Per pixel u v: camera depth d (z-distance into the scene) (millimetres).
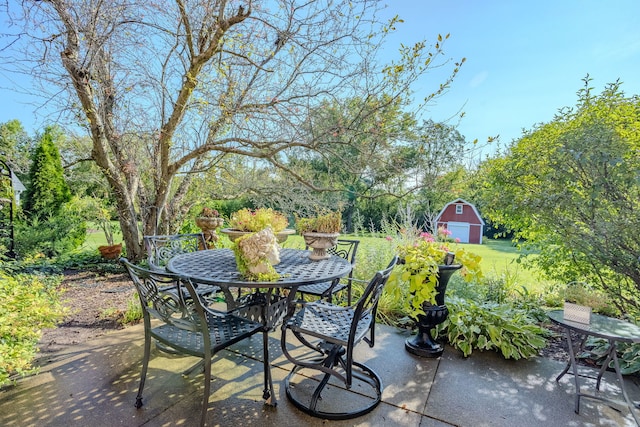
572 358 1978
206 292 2588
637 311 2830
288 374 2164
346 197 6395
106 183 6027
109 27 4141
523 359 2457
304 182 5004
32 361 2234
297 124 4516
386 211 7898
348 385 1696
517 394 1998
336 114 4430
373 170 4652
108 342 2572
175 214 5961
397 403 1884
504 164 3301
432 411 1815
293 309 1899
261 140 4773
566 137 2752
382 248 4125
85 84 4281
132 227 5441
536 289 3879
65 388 1936
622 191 2623
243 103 4680
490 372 2260
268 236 1948
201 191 6500
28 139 7133
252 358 2375
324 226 2502
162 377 2082
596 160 2586
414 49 3920
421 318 2512
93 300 3656
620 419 1779
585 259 3051
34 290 2352
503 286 3680
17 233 5750
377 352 2539
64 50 4105
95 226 6965
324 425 1676
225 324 1892
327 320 1966
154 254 3160
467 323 2686
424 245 2615
